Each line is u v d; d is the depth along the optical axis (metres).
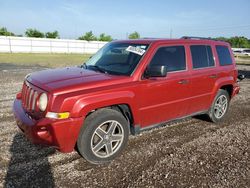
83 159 4.09
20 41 48.00
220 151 4.64
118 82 4.02
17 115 3.97
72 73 4.26
